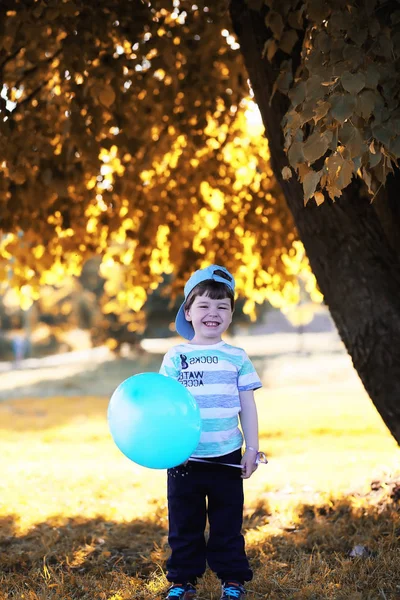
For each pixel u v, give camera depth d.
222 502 3.40
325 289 4.76
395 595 3.48
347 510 4.84
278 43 4.40
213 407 3.40
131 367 25.80
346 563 3.83
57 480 6.51
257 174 7.66
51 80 6.50
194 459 3.38
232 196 7.64
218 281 3.53
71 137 5.43
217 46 6.17
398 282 4.58
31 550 4.38
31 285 7.42
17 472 6.98
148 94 6.28
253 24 4.67
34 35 5.10
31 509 5.32
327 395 16.03
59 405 16.12
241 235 7.80
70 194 6.55
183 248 7.66
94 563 4.14
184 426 3.11
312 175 3.13
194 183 7.43
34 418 13.70
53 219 6.78
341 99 3.06
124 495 5.96
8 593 3.68
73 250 7.23
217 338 3.57
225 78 6.74
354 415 11.77
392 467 5.55
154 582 3.73
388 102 3.18
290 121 3.33
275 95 4.64
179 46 5.88
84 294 29.98
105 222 7.22
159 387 3.17
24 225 6.42
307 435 9.77
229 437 3.41
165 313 28.27
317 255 4.71
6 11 4.96
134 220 7.57
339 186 3.08
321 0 3.65
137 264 7.57
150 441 3.09
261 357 29.23
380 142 3.16
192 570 3.41
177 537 3.42
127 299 7.91
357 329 4.62
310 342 42.47
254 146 7.69
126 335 29.19
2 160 5.52
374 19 3.39
